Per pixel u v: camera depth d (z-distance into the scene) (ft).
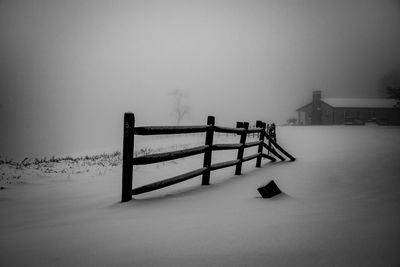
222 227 9.34
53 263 6.89
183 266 6.44
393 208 11.78
